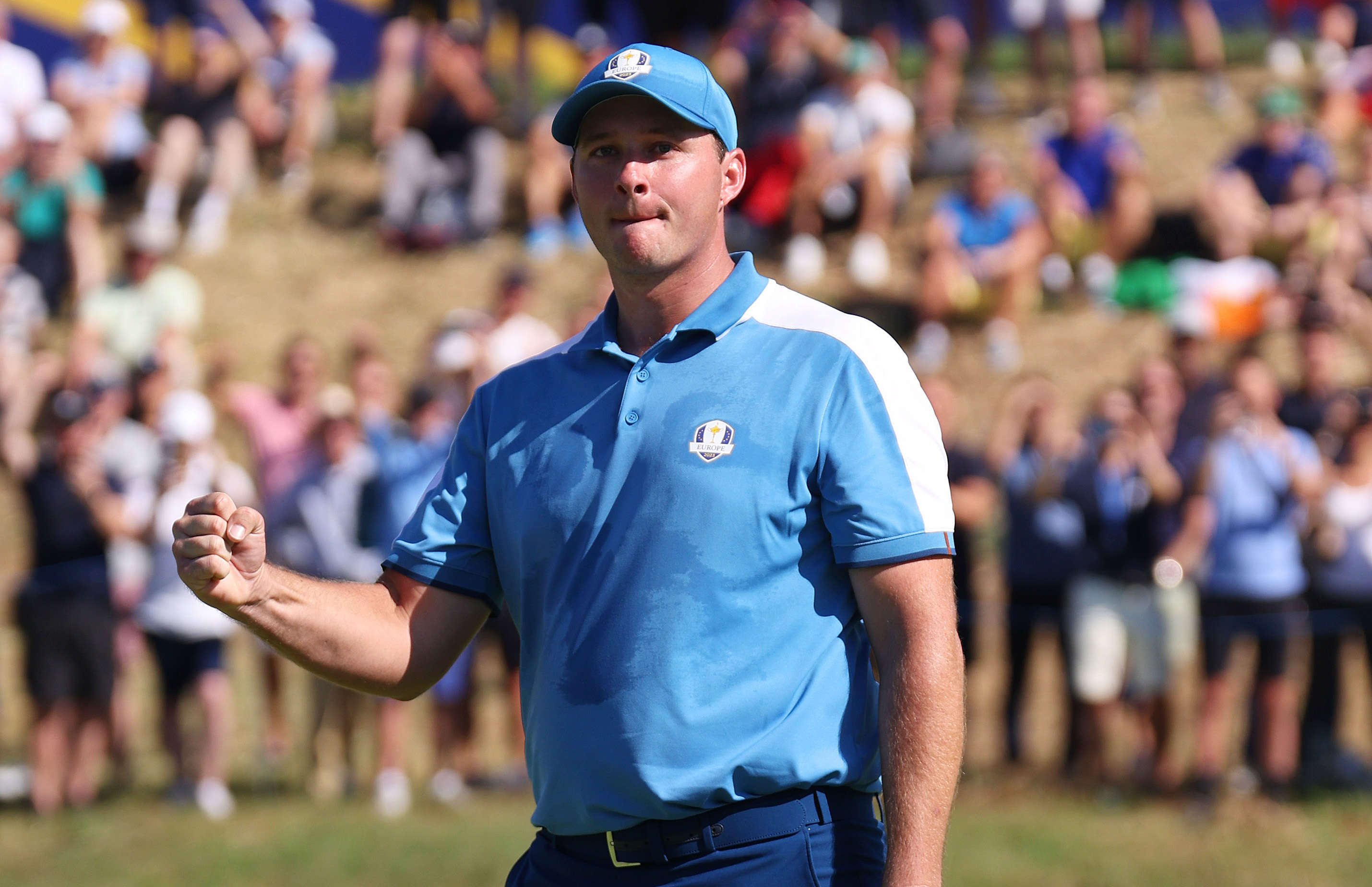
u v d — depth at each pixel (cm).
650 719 784
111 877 2288
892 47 4816
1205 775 2573
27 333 4191
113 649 2716
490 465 872
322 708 2811
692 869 790
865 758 812
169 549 2698
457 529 880
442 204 4769
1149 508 2634
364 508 2728
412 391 2823
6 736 3172
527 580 840
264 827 2531
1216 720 2594
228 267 4753
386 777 2675
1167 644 2612
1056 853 2297
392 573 884
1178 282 4044
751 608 790
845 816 809
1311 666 2656
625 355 848
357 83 5794
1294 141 4100
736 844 786
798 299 861
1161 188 4628
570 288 4503
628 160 834
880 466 798
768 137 4459
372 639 836
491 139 4794
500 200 4800
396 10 5194
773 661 790
